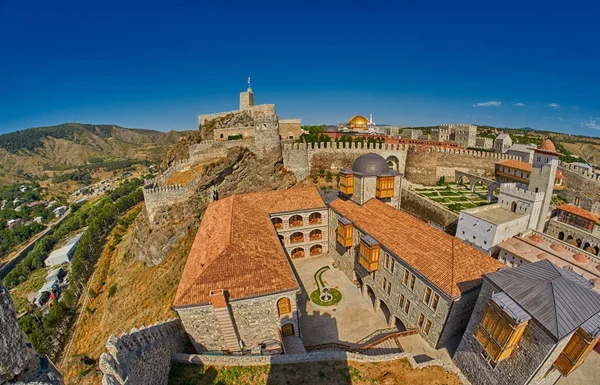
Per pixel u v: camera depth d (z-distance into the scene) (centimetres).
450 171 7788
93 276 7144
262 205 4831
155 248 5744
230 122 8631
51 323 5462
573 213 5159
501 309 1927
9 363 732
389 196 4428
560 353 1909
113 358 1631
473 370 2345
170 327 2502
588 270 3609
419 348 2822
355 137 8881
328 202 5181
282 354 2688
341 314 3750
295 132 9194
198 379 2314
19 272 10325
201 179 6222
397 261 3167
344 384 2341
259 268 2847
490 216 4681
